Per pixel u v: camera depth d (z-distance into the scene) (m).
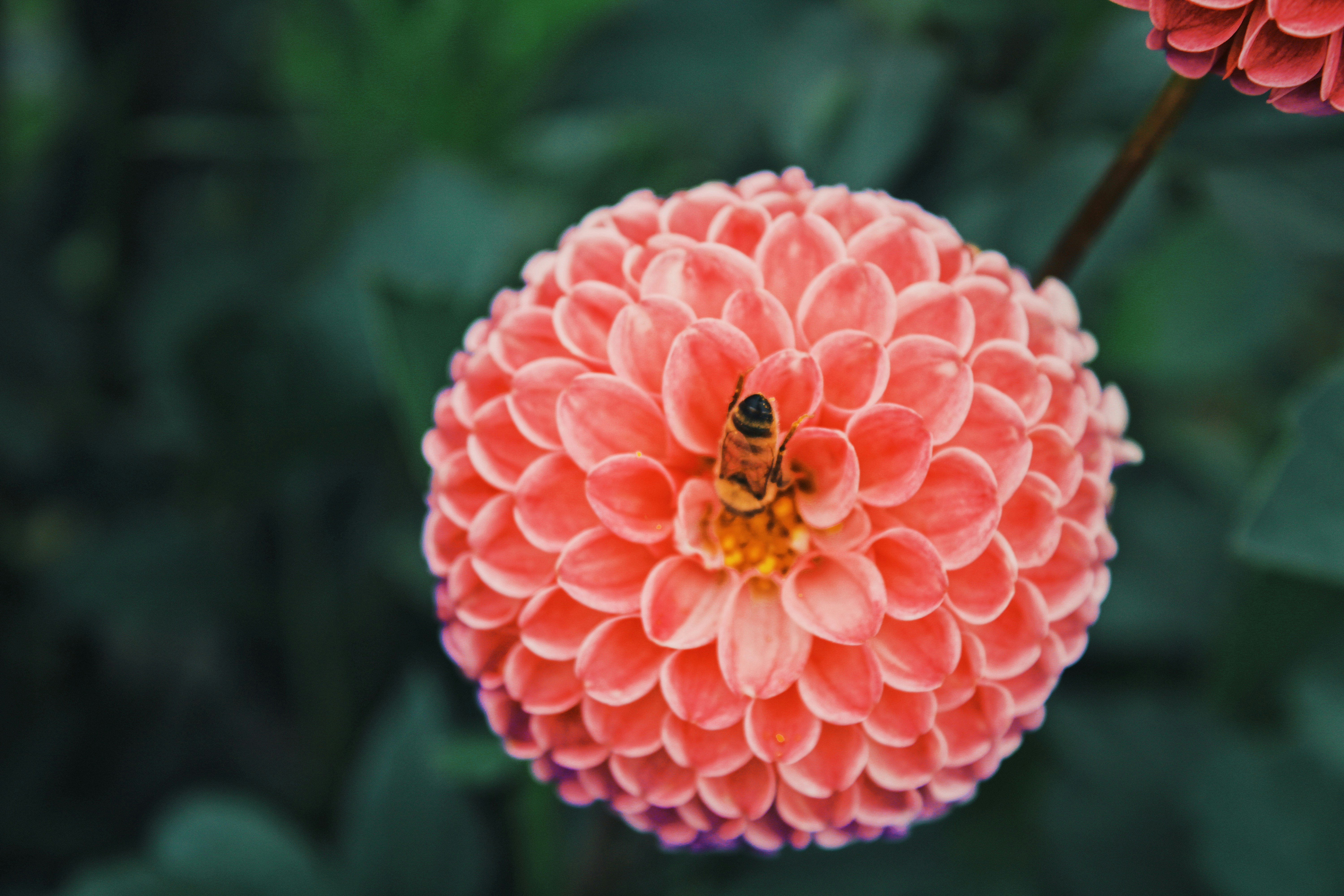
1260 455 0.40
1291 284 0.39
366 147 0.41
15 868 0.41
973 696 0.32
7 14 0.44
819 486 0.33
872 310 0.32
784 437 0.33
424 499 0.40
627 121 0.40
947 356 0.32
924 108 0.38
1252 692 0.38
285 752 0.42
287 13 0.40
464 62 0.40
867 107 0.38
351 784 0.40
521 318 0.33
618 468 0.32
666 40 0.42
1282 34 0.31
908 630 0.32
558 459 0.32
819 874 0.37
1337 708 0.37
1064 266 0.34
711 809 0.32
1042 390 0.32
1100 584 0.32
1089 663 0.39
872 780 0.32
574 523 0.32
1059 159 0.38
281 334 0.39
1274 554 0.34
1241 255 0.39
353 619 0.41
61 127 0.43
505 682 0.32
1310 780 0.36
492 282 0.38
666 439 0.33
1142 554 0.39
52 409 0.43
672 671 0.32
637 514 0.33
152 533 0.41
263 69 0.42
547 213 0.40
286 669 0.42
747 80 0.42
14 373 0.42
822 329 0.32
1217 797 0.36
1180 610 0.39
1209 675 0.38
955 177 0.38
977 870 0.37
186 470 0.40
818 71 0.39
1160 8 0.32
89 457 0.43
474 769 0.36
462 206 0.39
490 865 0.38
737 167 0.40
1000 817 0.38
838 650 0.32
